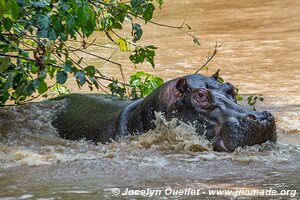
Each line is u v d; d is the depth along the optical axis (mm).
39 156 18547
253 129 18047
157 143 19219
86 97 23625
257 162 17359
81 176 16344
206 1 66875
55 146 20078
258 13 58219
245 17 56438
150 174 16344
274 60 38500
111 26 24250
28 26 20344
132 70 35344
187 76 19688
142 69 35750
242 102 27938
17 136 21203
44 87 20234
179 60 38781
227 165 17125
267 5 62625
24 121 22391
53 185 15594
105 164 17422
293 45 43344
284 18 55094
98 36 46719
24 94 21359
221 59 39156
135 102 21047
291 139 20797
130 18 23250
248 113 18328
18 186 15672
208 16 57844
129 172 16578
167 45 44250
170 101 19422
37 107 23562
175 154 18328
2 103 22859
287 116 24484
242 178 15859
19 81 21594
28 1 20047
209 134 18656
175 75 34188
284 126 22750
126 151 18859
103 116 21672
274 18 55312
